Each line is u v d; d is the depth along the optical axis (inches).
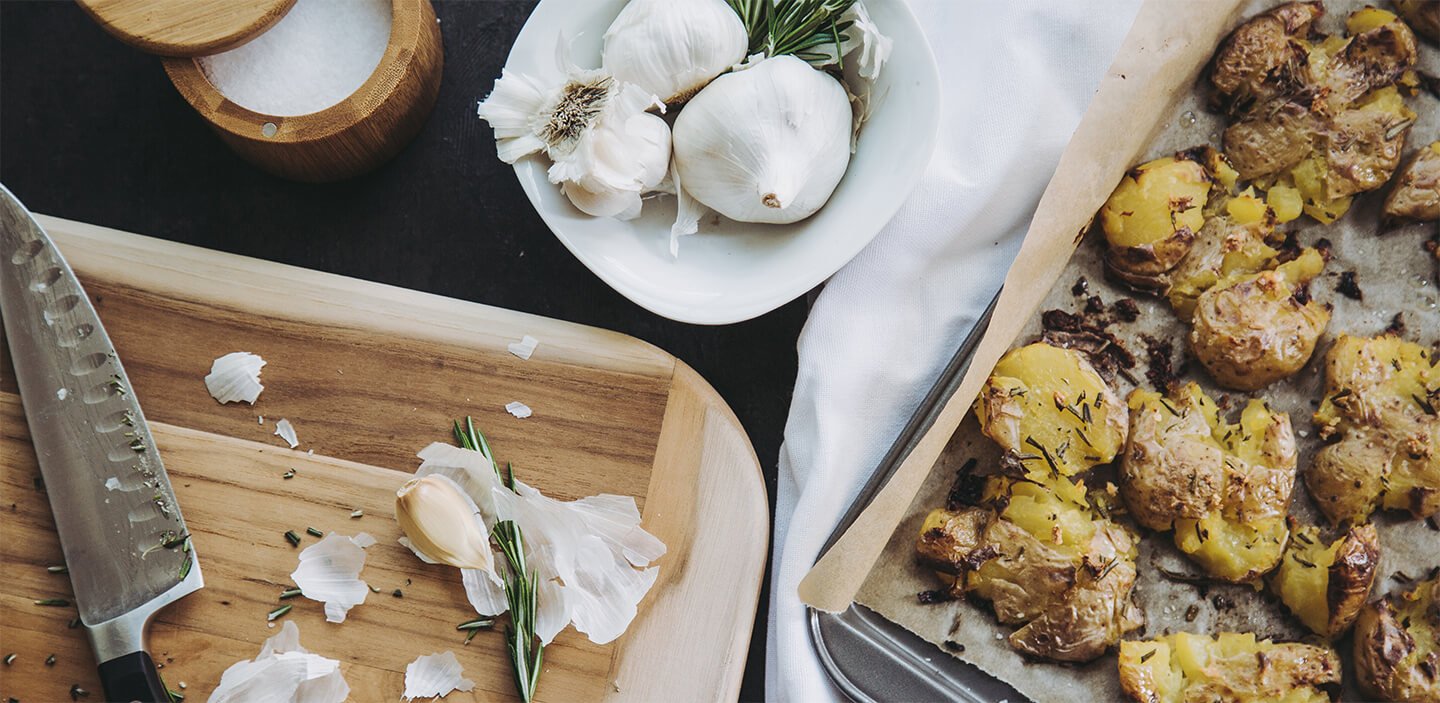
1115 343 22.5
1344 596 21.4
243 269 22.4
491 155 23.8
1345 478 22.0
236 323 22.4
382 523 22.1
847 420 22.5
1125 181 22.4
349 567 22.0
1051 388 21.9
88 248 22.3
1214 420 22.3
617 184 21.1
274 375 22.3
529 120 21.3
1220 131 22.9
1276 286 22.1
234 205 23.7
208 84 21.5
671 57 21.1
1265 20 22.4
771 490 23.6
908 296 22.8
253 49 22.3
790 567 21.9
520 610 21.5
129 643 21.3
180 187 23.7
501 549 22.0
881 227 21.6
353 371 22.4
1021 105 22.7
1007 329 21.3
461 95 23.8
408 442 22.3
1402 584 22.1
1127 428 21.9
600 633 21.6
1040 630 21.7
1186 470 21.7
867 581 22.1
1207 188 22.4
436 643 21.9
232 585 21.9
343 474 22.2
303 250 23.7
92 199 23.7
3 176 23.7
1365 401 22.0
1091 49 22.6
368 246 23.7
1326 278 22.8
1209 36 22.2
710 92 21.1
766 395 23.7
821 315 22.6
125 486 21.7
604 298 23.7
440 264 23.7
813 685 21.7
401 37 21.8
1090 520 22.0
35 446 21.7
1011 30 22.9
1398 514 22.3
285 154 22.0
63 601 21.7
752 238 22.2
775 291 21.7
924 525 21.9
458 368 22.4
